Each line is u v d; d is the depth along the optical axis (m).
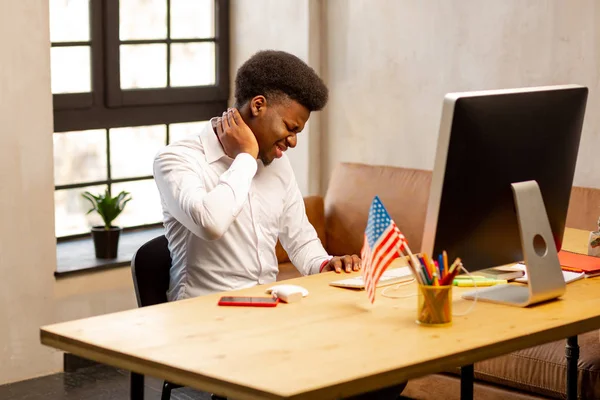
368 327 2.17
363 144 5.33
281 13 5.42
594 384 3.20
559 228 2.62
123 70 5.23
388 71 5.16
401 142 5.14
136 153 5.35
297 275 4.58
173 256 2.96
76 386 4.36
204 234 2.69
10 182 4.25
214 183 2.88
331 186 5.01
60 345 2.12
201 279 2.91
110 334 2.12
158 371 1.92
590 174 4.48
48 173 4.37
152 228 5.46
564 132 2.52
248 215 2.92
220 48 5.62
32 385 4.35
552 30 4.51
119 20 5.16
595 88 4.40
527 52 4.61
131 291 4.79
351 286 2.56
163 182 2.83
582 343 3.33
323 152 5.54
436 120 4.97
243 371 1.85
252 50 5.57
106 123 5.16
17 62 4.21
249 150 2.80
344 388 1.79
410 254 2.24
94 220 5.21
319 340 2.06
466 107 2.20
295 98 2.81
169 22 5.39
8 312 4.32
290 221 3.09
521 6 4.60
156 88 5.34
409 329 2.15
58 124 4.96
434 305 2.17
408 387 3.80
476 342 2.05
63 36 4.96
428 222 2.28
